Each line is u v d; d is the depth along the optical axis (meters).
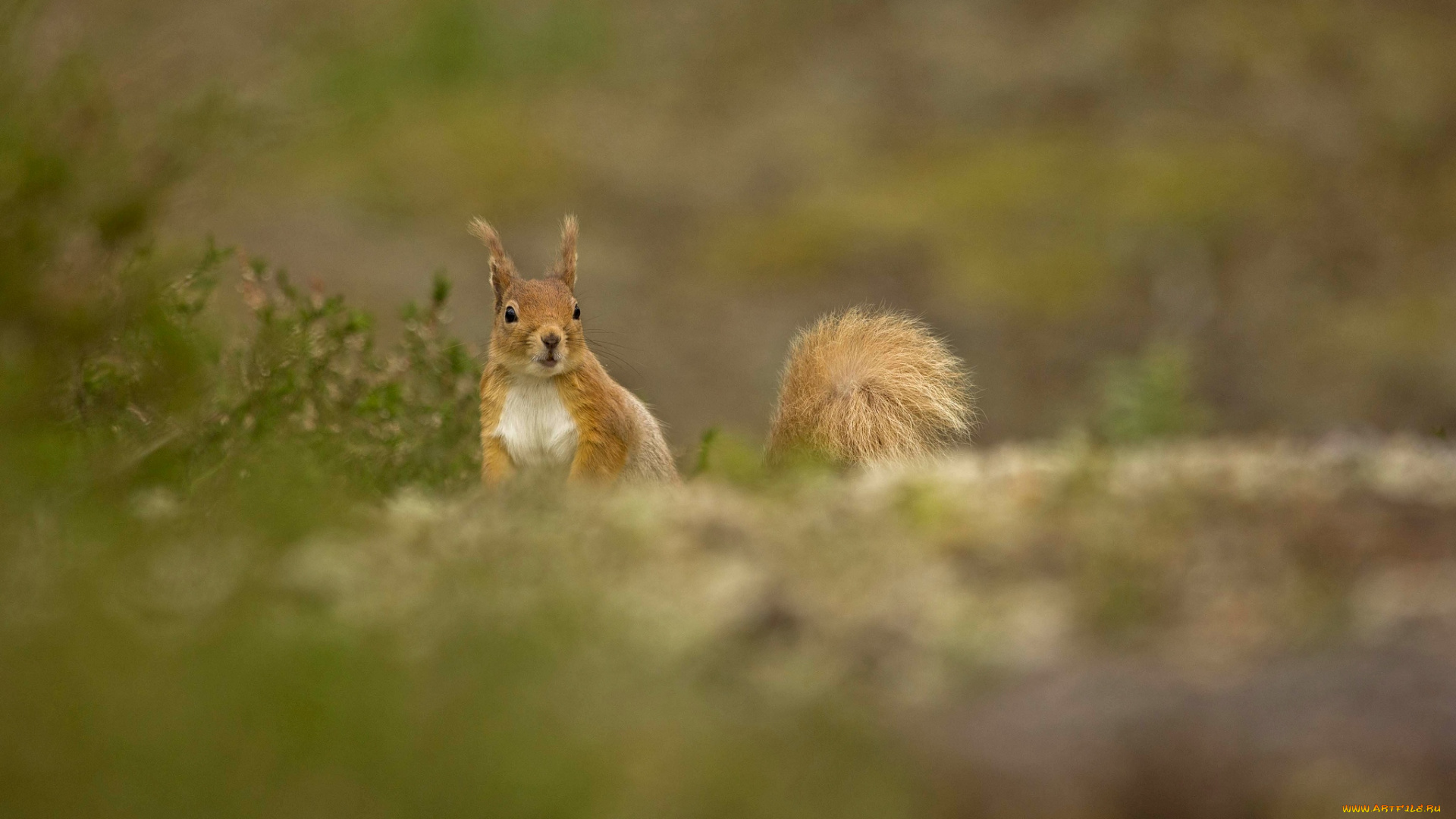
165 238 15.27
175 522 9.52
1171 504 9.38
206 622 7.91
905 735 6.81
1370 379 31.03
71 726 6.68
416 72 45.66
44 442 10.32
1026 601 8.29
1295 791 6.23
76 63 11.12
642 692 7.15
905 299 35.03
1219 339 32.94
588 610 7.86
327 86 40.59
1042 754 6.54
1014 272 35.78
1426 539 8.80
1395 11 48.31
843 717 6.79
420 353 14.67
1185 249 36.66
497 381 13.90
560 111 45.03
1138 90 44.56
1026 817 6.37
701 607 8.16
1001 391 31.02
